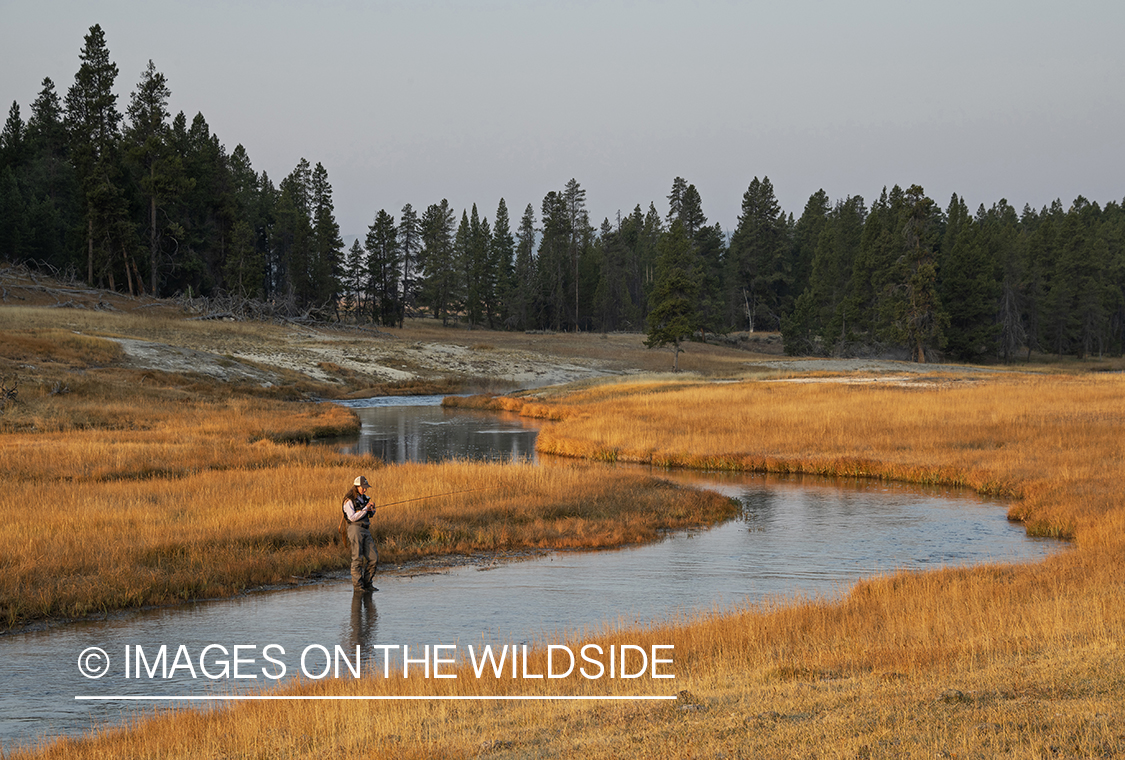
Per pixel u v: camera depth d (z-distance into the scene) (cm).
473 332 10675
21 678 926
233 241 9300
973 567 1393
